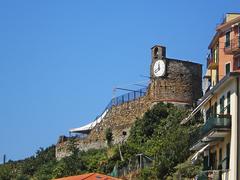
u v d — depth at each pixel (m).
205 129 63.94
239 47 76.25
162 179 84.06
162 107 107.06
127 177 91.12
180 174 77.31
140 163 92.69
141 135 104.31
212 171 63.28
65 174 103.75
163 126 102.50
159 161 85.38
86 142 120.56
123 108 117.25
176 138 87.31
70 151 120.88
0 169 125.88
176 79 112.38
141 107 113.75
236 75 59.91
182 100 111.44
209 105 71.38
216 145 66.38
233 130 59.88
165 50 113.50
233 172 59.22
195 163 77.38
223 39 79.25
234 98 60.09
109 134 115.81
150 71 114.50
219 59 79.31
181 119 100.44
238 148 59.53
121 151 100.94
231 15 81.56
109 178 53.94
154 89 112.00
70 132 130.62
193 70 114.31
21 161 134.12
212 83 81.44
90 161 104.62
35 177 114.94
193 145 72.31
